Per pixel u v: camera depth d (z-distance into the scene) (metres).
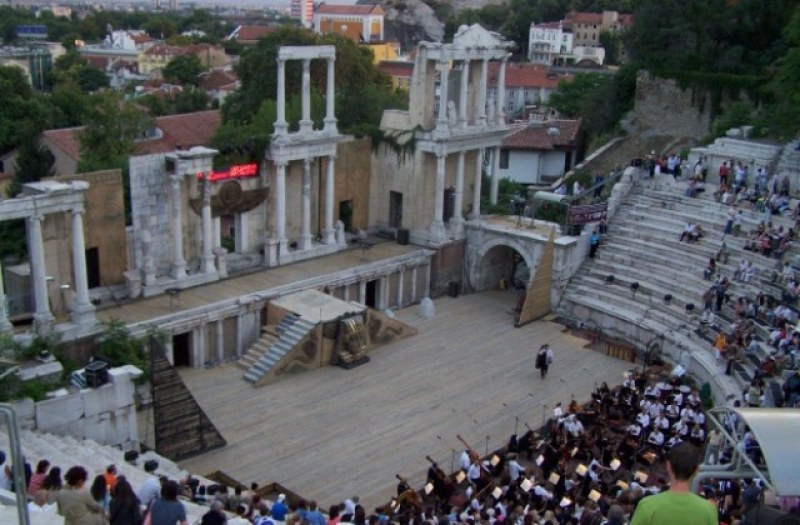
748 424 10.71
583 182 64.50
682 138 66.44
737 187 50.41
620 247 50.47
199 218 44.59
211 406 36.53
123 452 30.91
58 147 74.06
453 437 34.75
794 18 54.31
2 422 27.91
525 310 48.09
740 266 43.41
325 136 48.91
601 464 30.91
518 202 58.97
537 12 169.12
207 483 28.08
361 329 41.81
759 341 38.00
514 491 26.56
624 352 43.50
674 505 8.19
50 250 36.81
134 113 65.12
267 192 47.53
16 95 83.25
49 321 34.62
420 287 52.09
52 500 17.38
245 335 42.03
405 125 52.94
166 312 39.56
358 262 49.09
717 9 66.88
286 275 46.12
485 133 53.72
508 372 41.53
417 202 53.00
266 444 33.53
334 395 38.16
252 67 74.81
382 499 29.91
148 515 15.66
